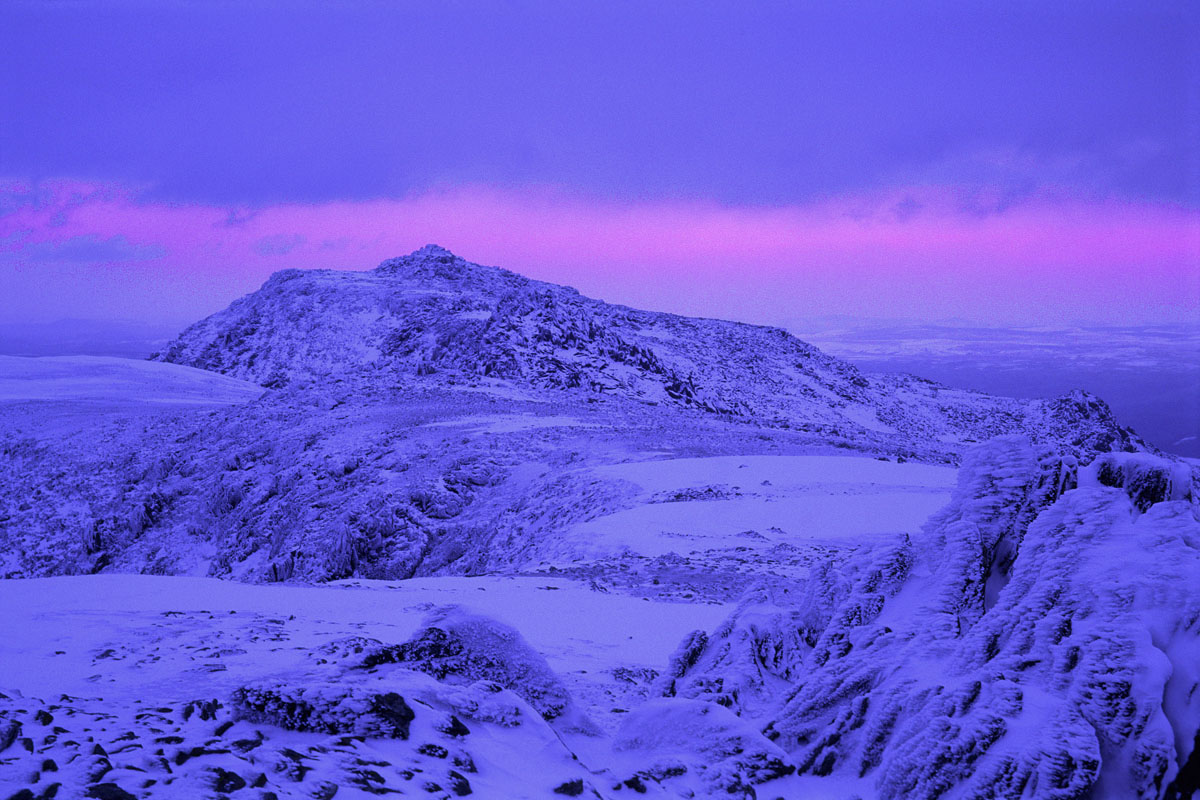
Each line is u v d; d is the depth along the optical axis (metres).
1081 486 6.89
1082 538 5.86
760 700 7.18
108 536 49.69
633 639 14.32
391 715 5.50
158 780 4.33
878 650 6.44
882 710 5.65
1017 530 7.02
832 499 29.61
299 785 4.41
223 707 6.54
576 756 5.75
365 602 16.42
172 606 15.35
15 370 82.50
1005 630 5.75
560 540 28.83
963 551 6.90
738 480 34.41
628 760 6.22
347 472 45.38
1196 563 5.26
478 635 7.34
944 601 6.70
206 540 47.75
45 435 62.81
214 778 4.31
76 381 80.06
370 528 38.91
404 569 37.59
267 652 11.26
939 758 4.92
